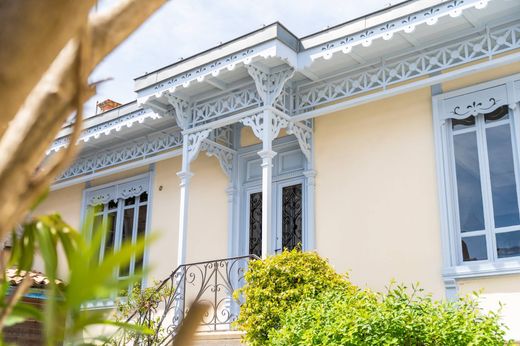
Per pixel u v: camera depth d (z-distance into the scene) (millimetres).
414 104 7414
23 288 986
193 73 7863
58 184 10984
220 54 7617
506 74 6758
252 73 7355
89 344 1070
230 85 8023
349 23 7078
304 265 6348
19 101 690
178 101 8367
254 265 6516
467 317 4566
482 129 6848
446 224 6805
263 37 7227
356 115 7875
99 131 9938
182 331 832
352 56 7324
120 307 7848
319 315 5102
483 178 6703
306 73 7691
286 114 7727
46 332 845
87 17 719
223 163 8969
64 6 677
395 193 7324
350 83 7688
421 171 7176
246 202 8914
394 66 7359
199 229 9281
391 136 7512
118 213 10586
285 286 6215
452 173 6945
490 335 4500
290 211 8328
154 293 7555
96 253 857
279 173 8578
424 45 7055
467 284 6520
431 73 7250
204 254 9086
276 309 6059
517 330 6066
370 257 7340
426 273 6855
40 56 686
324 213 7848
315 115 7641
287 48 7254
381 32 6754
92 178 10594
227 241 8867
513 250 6371
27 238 1274
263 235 7000
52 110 746
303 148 8039
